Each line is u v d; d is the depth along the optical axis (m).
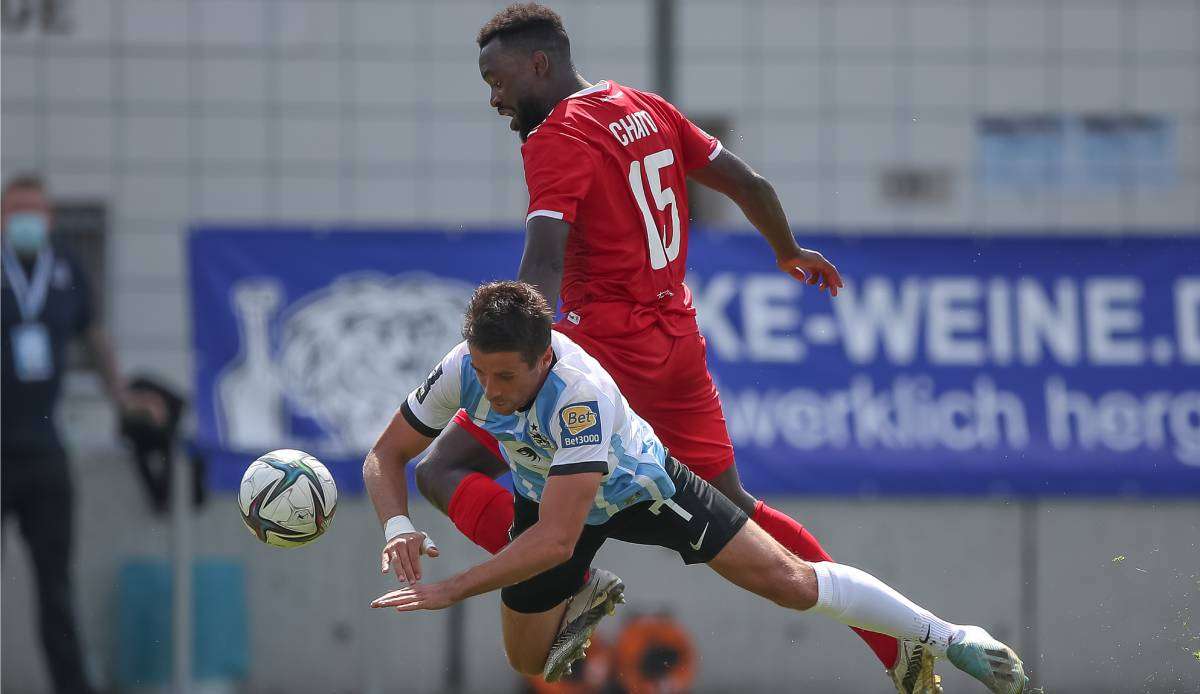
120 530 26.95
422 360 27.41
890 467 27.30
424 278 27.48
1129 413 27.45
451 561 27.22
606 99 14.79
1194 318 27.56
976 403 27.45
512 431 13.42
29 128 27.91
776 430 27.25
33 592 26.27
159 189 27.98
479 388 13.38
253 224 27.70
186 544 27.05
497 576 12.55
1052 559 27.38
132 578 26.89
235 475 27.19
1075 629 27.19
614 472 13.56
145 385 27.28
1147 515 27.38
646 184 14.81
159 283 27.72
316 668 27.27
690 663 27.20
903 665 15.83
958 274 27.59
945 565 27.33
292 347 27.27
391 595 12.38
